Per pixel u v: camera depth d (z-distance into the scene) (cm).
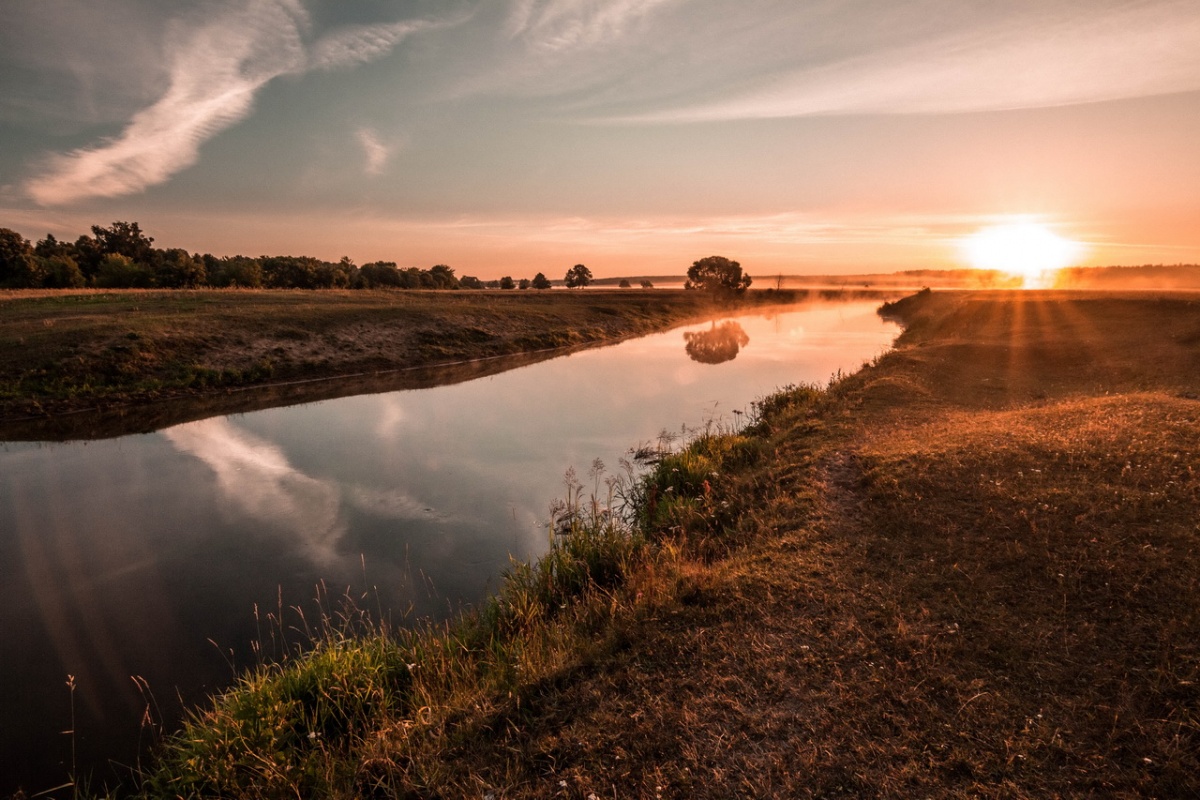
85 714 695
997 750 440
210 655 802
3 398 2056
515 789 448
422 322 3731
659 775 443
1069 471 883
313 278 7638
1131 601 580
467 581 984
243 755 521
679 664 573
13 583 993
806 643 586
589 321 5028
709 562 844
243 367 2675
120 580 999
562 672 578
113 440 1820
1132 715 456
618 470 1485
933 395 1662
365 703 600
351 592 953
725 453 1338
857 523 853
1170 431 977
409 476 1484
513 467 1538
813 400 1789
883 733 464
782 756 451
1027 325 2803
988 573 671
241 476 1499
